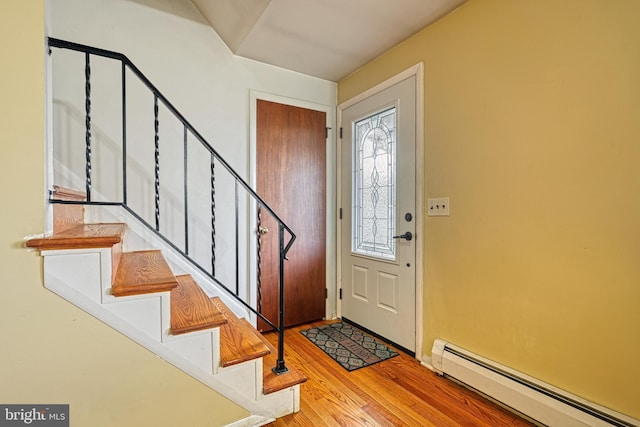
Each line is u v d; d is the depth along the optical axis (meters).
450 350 1.90
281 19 2.02
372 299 2.60
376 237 2.58
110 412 1.23
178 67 2.24
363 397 1.73
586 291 1.37
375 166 2.59
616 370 1.29
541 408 1.44
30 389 1.12
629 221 1.25
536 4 1.53
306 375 1.96
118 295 1.22
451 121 1.94
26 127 1.10
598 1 1.32
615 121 1.28
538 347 1.53
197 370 1.38
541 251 1.52
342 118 2.94
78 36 1.94
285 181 2.71
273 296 2.67
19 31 1.09
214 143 2.38
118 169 2.06
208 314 1.48
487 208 1.75
